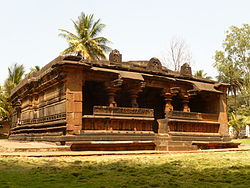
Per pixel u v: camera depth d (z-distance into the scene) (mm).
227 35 54906
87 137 15906
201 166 9578
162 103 26219
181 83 21797
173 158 12453
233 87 56156
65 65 15984
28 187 5672
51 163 9742
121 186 5934
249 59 53188
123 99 23109
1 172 7629
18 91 25688
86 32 43438
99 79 18016
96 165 9500
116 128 17359
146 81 20141
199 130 21531
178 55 46750
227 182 6605
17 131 24328
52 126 17906
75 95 16266
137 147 17047
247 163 10531
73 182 6387
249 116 52812
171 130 19516
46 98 19719
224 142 21562
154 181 6629
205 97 24172
